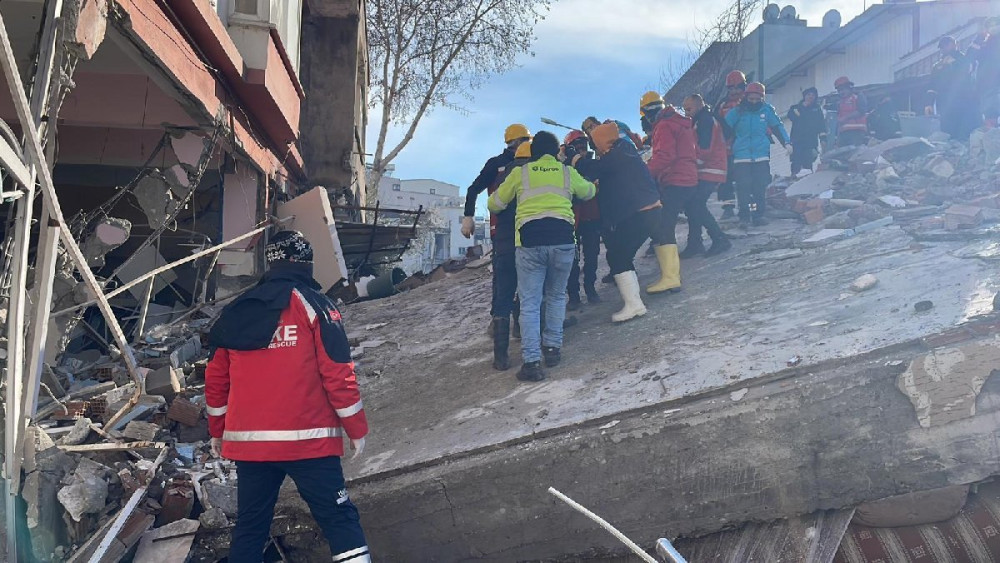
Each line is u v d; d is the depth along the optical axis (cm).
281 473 363
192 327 879
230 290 1027
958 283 513
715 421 418
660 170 690
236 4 842
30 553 379
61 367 655
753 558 409
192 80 689
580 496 427
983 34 1111
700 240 807
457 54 2402
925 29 2420
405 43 2444
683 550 427
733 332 532
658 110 743
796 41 2789
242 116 908
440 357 672
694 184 694
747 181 898
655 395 447
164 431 536
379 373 655
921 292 515
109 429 509
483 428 474
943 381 403
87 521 411
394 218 2227
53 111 411
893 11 2412
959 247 613
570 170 575
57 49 411
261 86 855
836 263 658
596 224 711
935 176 948
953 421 402
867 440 409
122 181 1133
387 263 1584
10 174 352
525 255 552
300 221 1134
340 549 356
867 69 2522
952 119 1138
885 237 708
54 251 395
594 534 426
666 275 681
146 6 552
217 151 955
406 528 439
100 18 450
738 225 928
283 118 988
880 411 408
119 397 560
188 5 620
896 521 404
